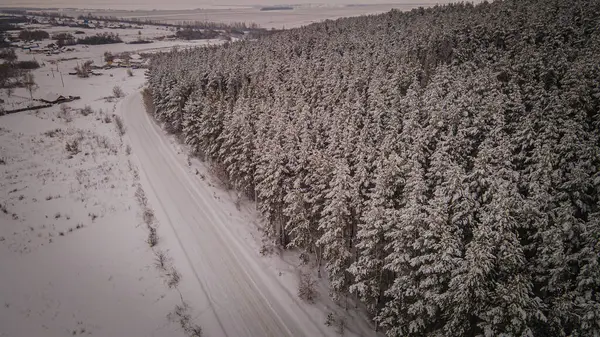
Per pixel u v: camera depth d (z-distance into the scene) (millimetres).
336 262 26031
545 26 56156
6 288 28375
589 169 24688
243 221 40438
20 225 38000
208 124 49656
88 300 27969
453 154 29203
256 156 38406
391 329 21594
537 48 50094
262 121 42188
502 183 22672
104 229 38406
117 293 28922
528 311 16984
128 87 125500
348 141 32812
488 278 18734
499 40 60594
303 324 26203
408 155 29547
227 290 29641
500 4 86250
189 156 59875
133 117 84688
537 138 28156
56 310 26719
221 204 44281
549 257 19406
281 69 70938
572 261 19281
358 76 51344
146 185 49625
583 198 23500
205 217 41344
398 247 21406
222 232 38281
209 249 35219
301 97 50188
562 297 17688
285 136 37312
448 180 23406
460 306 18094
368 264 23094
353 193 26016
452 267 19000
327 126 39719
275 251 34938
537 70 42562
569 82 35781
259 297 28859
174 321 26250
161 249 35125
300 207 29625
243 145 39812
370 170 29938
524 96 37719
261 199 39750
